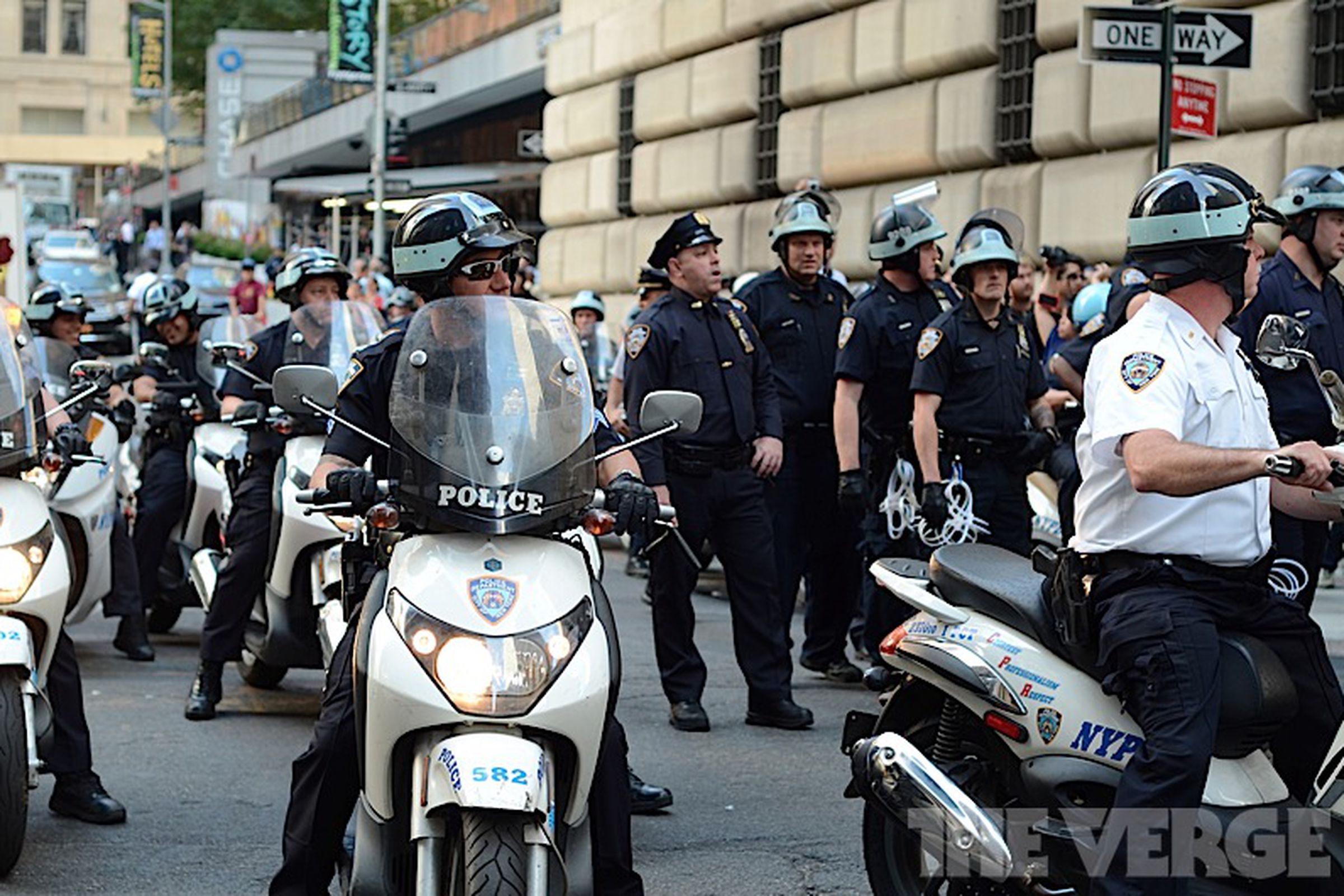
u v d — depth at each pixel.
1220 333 8.20
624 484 8.72
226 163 112.56
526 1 59.44
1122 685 7.98
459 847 7.77
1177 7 17.09
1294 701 7.99
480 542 8.33
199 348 17.50
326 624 12.38
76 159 171.25
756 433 14.23
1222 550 8.00
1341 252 12.24
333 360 14.30
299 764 8.76
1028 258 20.88
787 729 14.33
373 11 74.94
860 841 11.34
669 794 11.98
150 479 18.16
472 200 9.13
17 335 10.74
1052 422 14.65
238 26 135.00
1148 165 25.48
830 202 15.84
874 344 15.11
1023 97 28.42
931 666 8.48
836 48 33.25
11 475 10.65
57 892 10.13
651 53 40.38
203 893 10.20
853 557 16.12
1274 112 23.42
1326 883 7.80
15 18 181.75
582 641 8.12
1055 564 8.26
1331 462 7.36
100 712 14.88
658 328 13.91
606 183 42.62
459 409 8.34
